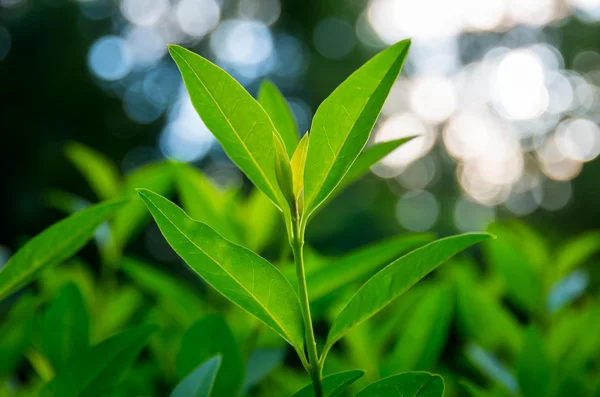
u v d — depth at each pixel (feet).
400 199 17.28
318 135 1.38
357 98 1.36
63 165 12.91
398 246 1.65
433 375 1.36
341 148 1.38
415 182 23.59
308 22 21.22
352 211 10.41
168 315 2.26
